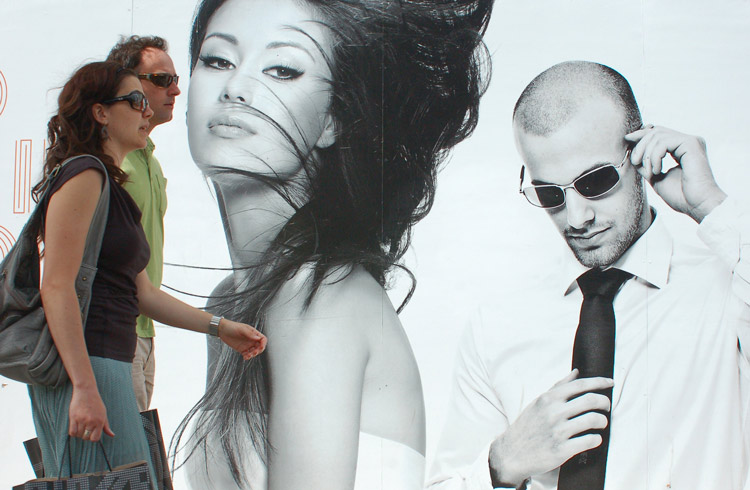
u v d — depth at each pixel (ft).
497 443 9.19
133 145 6.41
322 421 9.40
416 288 9.35
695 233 9.00
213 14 9.82
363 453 9.34
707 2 9.02
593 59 9.12
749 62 8.96
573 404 9.09
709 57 9.01
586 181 9.12
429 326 9.32
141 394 9.43
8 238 10.22
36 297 5.80
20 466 10.10
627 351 9.05
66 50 10.16
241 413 9.59
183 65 9.89
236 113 9.73
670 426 8.96
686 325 8.98
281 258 9.60
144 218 9.27
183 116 9.87
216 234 9.75
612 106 9.11
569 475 9.09
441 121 9.35
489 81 9.27
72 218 5.68
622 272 9.09
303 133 9.59
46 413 5.95
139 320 9.39
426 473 9.25
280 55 9.64
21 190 10.25
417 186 9.39
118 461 5.93
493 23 9.26
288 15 9.63
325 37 9.55
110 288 6.04
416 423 9.29
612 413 9.04
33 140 10.23
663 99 9.05
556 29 9.18
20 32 10.25
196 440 9.66
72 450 5.91
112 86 6.20
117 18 10.05
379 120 9.45
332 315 9.46
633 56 9.08
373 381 9.37
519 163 9.23
